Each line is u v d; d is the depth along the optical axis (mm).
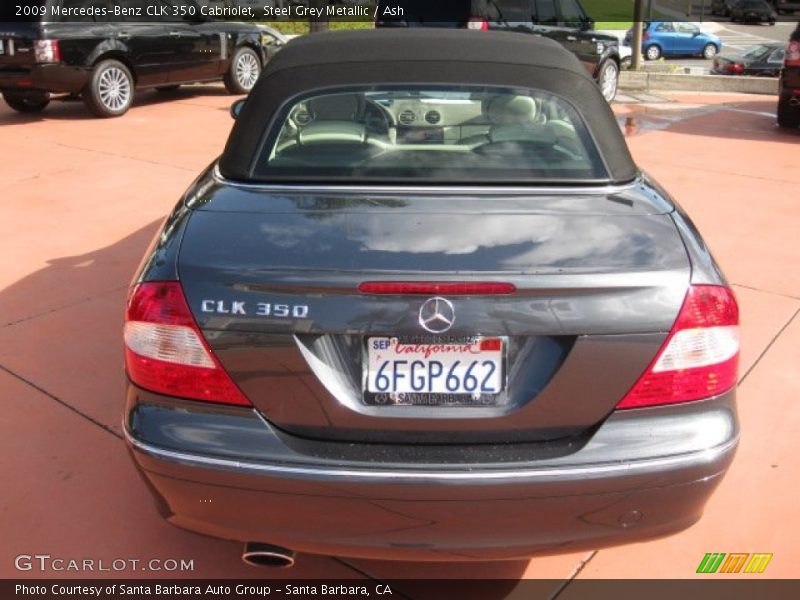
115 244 6020
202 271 2336
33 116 11234
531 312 2236
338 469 2230
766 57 22047
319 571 2861
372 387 2273
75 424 3691
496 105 3072
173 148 9070
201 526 2422
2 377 4086
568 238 2443
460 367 2271
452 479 2217
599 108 3166
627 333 2268
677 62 31125
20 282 5293
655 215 2637
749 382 4090
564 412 2287
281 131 3000
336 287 2221
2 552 2918
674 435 2309
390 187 2736
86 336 4547
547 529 2305
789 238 6250
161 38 11586
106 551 2938
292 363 2256
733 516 3121
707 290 2367
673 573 2846
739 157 9000
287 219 2539
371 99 3082
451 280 2219
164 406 2357
